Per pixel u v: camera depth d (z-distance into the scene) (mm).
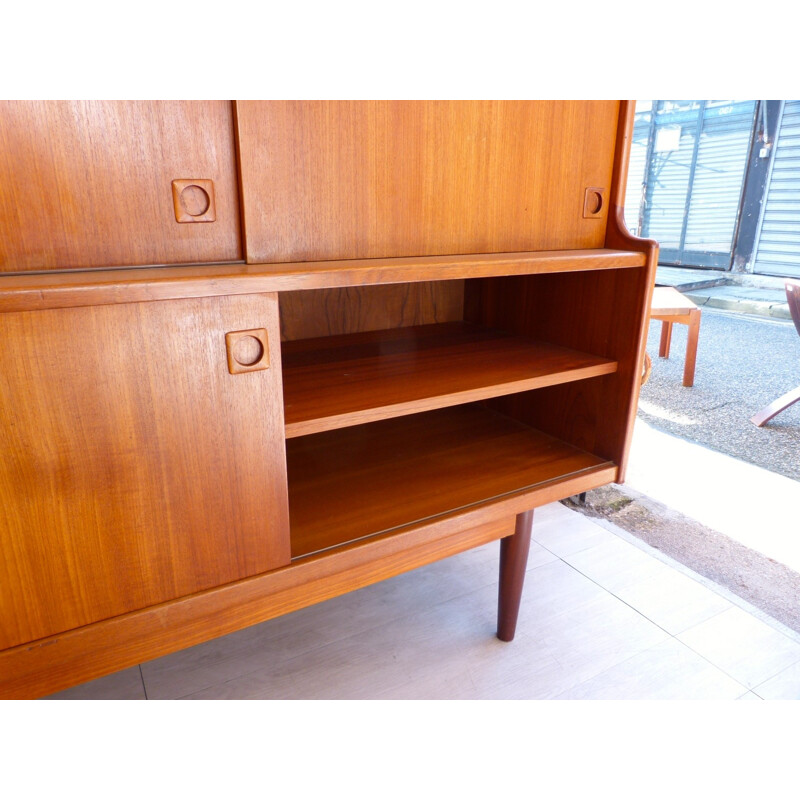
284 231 716
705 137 4176
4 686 630
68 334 565
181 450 654
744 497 1615
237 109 654
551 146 895
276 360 678
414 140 777
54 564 623
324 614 1167
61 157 590
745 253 4133
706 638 1104
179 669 1024
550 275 1119
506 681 1000
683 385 2461
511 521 980
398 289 1250
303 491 970
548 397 1177
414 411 823
